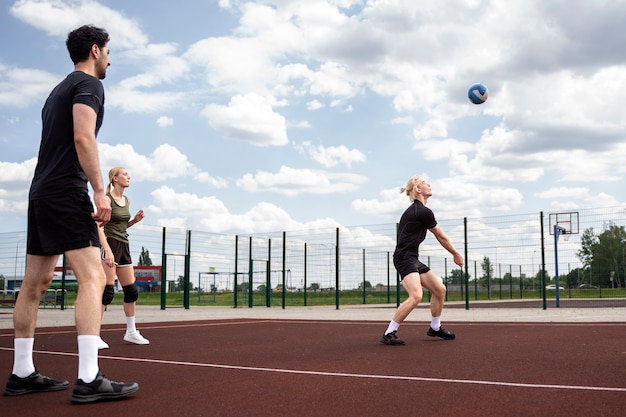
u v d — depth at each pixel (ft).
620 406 8.98
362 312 45.62
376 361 14.56
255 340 20.76
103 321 32.96
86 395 9.56
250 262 62.64
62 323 32.48
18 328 10.58
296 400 9.74
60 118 10.42
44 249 10.32
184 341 20.54
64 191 10.24
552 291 96.63
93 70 11.09
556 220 53.78
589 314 37.19
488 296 93.56
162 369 13.41
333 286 69.31
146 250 52.90
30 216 10.67
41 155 10.57
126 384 9.99
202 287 73.56
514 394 10.04
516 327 25.76
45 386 10.77
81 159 10.07
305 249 67.00
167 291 61.82
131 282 19.69
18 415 8.76
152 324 30.30
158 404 9.50
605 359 14.57
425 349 17.20
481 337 20.93
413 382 11.37
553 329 24.39
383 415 8.60
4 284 58.03
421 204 19.70
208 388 10.91
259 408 9.14
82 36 10.94
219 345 19.04
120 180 19.84
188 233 56.13
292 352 16.79
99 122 10.77
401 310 18.71
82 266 10.22
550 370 12.80
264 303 67.21
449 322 29.60
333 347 18.08
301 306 66.23
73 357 15.84
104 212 10.07
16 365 10.53
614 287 79.92
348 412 8.82
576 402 9.31
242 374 12.58
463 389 10.56
